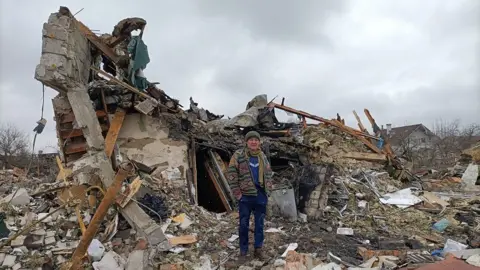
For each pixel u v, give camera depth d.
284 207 6.92
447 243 5.57
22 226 5.37
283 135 10.52
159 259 5.02
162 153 8.23
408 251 5.31
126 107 7.87
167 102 8.54
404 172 10.43
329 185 7.76
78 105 5.91
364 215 7.25
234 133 10.37
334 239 5.97
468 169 11.49
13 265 4.71
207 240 5.84
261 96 11.80
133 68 7.44
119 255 4.98
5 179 10.28
